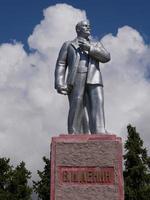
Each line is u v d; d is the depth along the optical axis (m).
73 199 13.57
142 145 37.50
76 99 15.23
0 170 36.84
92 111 15.16
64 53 15.94
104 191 13.62
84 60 15.58
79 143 14.10
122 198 13.53
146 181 36.31
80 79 15.36
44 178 36.12
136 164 36.53
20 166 37.91
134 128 37.88
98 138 14.16
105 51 15.59
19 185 36.56
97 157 13.97
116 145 14.06
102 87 15.48
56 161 13.97
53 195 13.65
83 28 15.98
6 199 35.69
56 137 14.23
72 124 15.10
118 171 13.82
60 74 15.74
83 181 13.76
